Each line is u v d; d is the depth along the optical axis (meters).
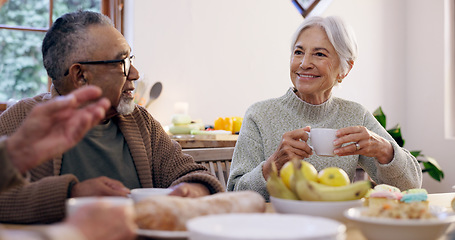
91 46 1.29
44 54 1.32
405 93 4.20
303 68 1.72
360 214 0.83
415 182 1.65
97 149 1.33
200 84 3.46
